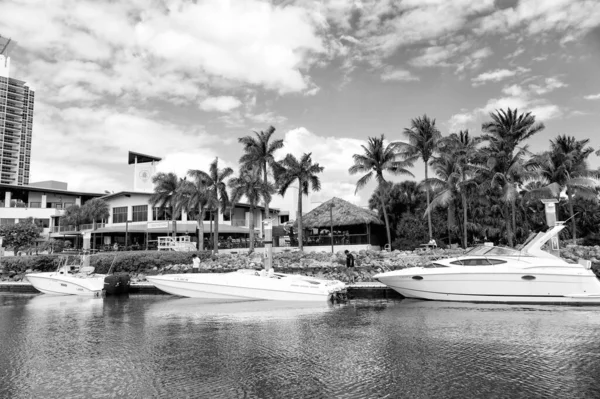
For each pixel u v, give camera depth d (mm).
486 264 21438
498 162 37531
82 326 17172
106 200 61938
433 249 36000
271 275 24094
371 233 46469
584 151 41875
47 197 76500
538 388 9344
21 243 55250
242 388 9523
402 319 17375
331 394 9109
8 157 157625
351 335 14586
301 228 41219
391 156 41469
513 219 43969
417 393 9109
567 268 20156
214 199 42094
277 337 14438
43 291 29469
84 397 9219
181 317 18781
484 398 8820
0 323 18109
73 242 63000
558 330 14898
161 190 48281
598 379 9852
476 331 14898
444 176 43500
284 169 42062
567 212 49250
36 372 11016
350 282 27609
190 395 9172
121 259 35188
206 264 35094
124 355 12484
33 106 167625
